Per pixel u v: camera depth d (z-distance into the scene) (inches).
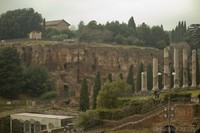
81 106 4640.8
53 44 7559.1
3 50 6028.5
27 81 6186.0
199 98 3553.2
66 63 7623.0
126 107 3718.0
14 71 5979.3
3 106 5561.0
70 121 4379.9
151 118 3353.8
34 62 7234.3
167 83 4628.4
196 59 5457.7
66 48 7652.6
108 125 3644.2
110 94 4035.4
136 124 3412.9
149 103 3570.4
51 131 3951.8
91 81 7564.0
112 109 3855.8
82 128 3750.0
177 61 4741.6
